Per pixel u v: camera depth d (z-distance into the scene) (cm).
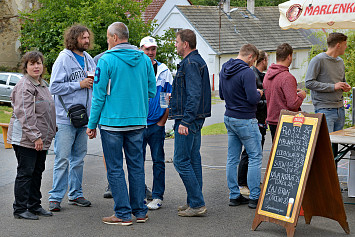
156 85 584
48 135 537
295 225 473
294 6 568
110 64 499
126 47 512
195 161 557
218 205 591
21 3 2808
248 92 545
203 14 3675
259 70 648
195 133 539
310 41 4044
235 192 586
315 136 480
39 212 549
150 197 621
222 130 1427
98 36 1931
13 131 527
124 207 518
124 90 504
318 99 675
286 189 488
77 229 506
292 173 488
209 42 3450
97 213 561
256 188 574
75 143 588
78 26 579
